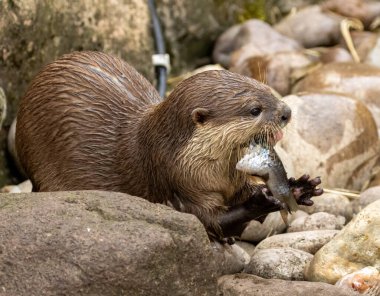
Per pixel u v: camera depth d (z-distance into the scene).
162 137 11.25
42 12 16.06
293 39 22.06
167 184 11.31
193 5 20.66
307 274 11.49
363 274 10.97
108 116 11.88
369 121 16.22
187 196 11.23
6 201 9.60
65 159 11.91
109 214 9.34
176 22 20.36
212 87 11.05
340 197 14.43
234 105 10.98
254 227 13.24
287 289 10.35
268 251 11.88
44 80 12.27
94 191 9.75
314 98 15.99
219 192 11.28
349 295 10.31
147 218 9.31
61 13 16.55
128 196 9.66
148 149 11.41
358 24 22.33
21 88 15.83
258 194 10.81
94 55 12.51
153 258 8.93
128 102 11.97
